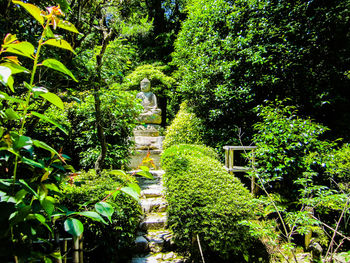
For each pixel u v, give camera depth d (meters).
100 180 2.38
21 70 0.66
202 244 2.20
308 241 2.60
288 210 3.09
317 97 4.59
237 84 4.85
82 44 2.28
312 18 4.47
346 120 4.86
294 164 3.14
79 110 3.89
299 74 4.50
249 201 2.41
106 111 2.62
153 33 11.66
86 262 1.96
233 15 4.87
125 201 2.17
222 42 5.02
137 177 4.27
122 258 2.22
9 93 1.31
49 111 2.68
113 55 2.38
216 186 2.62
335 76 4.87
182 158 3.48
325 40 4.62
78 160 4.55
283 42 4.48
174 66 10.91
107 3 2.16
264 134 3.41
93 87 2.04
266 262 2.37
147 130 5.58
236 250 2.18
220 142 4.89
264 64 4.52
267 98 4.75
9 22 1.44
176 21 12.31
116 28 2.41
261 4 4.65
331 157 2.98
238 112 4.83
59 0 1.09
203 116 5.46
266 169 3.23
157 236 2.64
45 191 0.71
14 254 0.61
